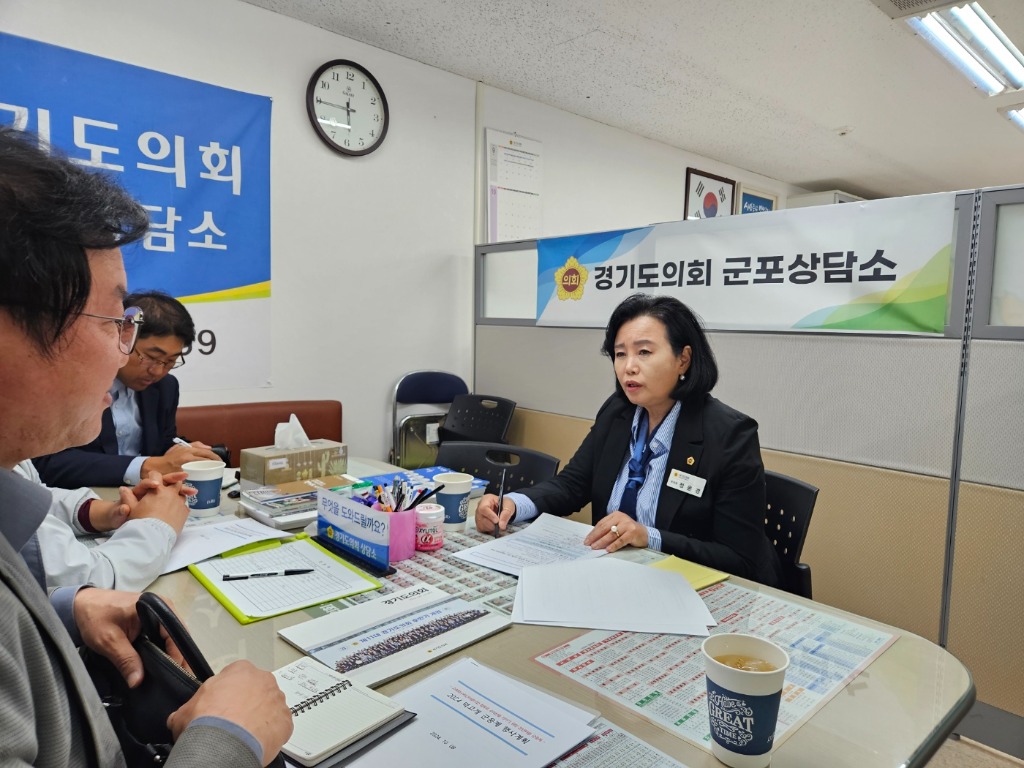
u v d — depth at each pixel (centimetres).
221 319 265
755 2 261
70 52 222
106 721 52
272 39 270
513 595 100
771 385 216
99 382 54
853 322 197
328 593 98
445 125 331
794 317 209
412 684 73
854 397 197
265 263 275
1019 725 168
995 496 171
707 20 277
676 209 470
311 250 288
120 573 96
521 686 73
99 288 51
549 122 379
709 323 232
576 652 82
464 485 136
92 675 65
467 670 76
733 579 110
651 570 111
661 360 145
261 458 150
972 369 174
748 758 59
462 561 116
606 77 339
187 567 108
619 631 88
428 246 329
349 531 116
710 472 140
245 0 260
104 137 231
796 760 61
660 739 64
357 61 296
